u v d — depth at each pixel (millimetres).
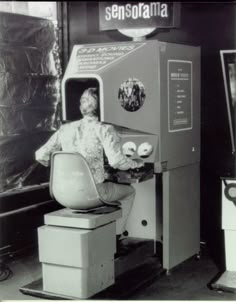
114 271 3824
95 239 3527
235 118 4574
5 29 4301
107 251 3678
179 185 4246
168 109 4055
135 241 4293
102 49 4121
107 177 3738
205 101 4785
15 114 4453
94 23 5109
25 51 4516
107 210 3697
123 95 4000
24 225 4641
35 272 4234
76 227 3516
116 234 4102
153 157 3941
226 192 4031
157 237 4379
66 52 5090
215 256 4648
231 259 4109
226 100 4637
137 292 3754
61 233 3486
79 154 3408
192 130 4449
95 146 3650
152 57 3926
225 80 4504
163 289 3834
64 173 3492
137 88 3979
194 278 4074
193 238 4512
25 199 4605
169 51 4051
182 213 4312
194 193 4520
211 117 4777
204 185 4867
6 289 3846
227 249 4109
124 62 3986
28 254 4680
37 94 4668
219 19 4660
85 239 3430
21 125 4516
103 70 3967
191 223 4477
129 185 3910
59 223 3562
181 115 4258
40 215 4797
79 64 4090
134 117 4004
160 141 3951
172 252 4168
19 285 3934
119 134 4062
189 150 4398
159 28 4797
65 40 5094
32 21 4582
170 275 4137
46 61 4789
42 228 3559
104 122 3969
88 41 5137
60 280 3557
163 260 4145
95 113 3705
